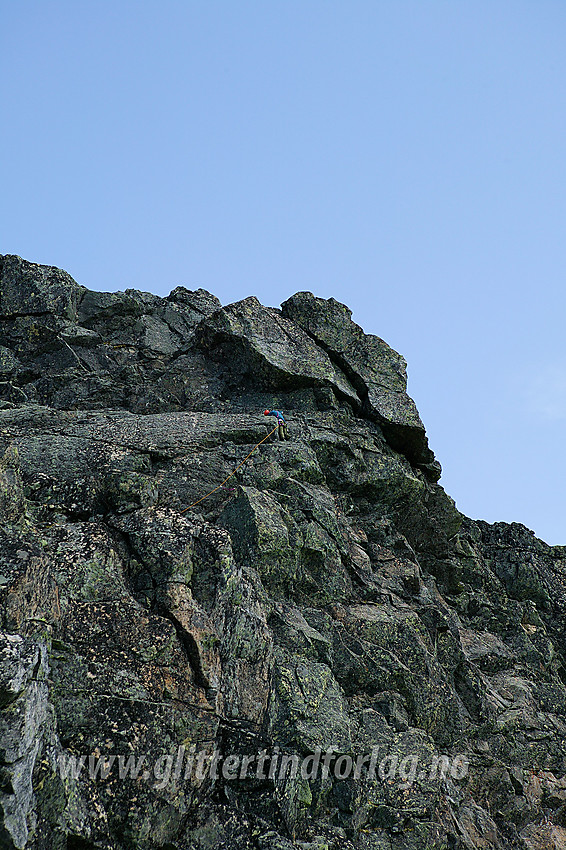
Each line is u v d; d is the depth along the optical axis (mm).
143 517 20531
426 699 22750
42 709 15258
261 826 17578
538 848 23312
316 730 19312
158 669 17672
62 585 18094
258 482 24422
